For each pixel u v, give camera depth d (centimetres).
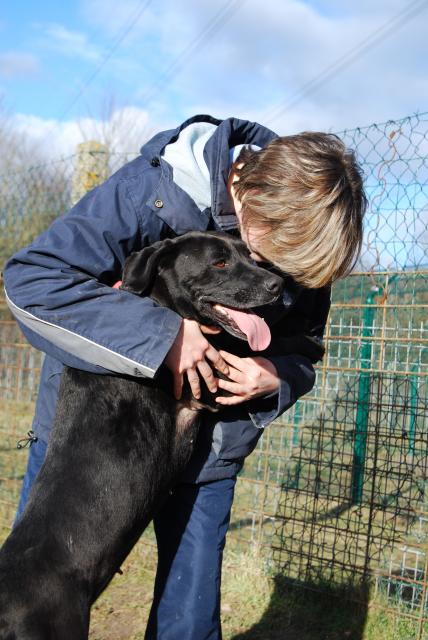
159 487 250
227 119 250
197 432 262
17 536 228
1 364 597
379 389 402
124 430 243
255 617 394
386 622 378
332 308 432
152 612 265
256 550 439
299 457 438
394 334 419
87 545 231
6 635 206
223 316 260
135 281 249
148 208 245
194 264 261
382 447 415
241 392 251
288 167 228
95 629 375
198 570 258
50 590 219
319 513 427
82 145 638
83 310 229
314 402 468
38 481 240
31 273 234
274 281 254
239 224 256
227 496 269
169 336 229
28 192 727
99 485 237
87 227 238
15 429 570
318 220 227
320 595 404
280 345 279
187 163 246
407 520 397
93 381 247
